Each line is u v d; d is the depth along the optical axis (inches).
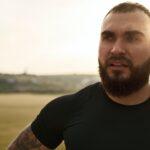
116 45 63.9
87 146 65.8
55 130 74.5
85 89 73.9
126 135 63.7
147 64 65.6
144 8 67.8
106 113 67.0
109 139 64.4
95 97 70.6
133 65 63.9
